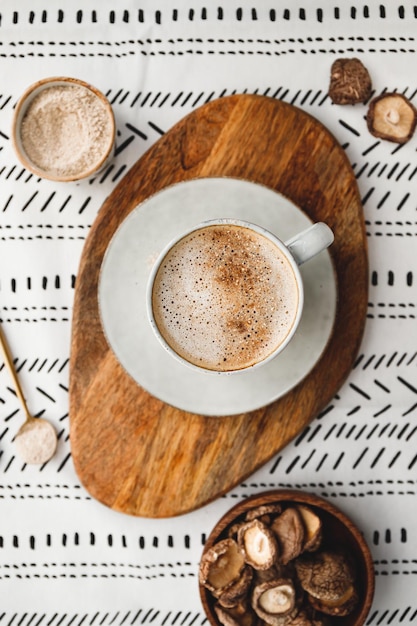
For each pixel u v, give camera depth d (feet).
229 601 2.43
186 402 2.39
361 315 2.46
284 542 2.43
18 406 2.55
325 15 2.54
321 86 2.54
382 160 2.54
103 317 2.39
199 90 2.54
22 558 2.56
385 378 2.54
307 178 2.45
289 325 2.30
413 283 2.53
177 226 2.38
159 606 2.56
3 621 2.56
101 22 2.54
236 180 2.37
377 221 2.54
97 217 2.45
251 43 2.54
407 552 2.55
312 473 2.55
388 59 2.54
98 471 2.47
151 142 2.53
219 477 2.47
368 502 2.55
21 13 2.54
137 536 2.56
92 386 2.46
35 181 2.54
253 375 2.39
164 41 2.54
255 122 2.45
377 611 2.56
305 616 2.45
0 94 2.54
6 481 2.56
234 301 2.31
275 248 2.31
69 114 2.44
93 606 2.57
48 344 2.54
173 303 2.31
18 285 2.54
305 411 2.46
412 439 2.54
